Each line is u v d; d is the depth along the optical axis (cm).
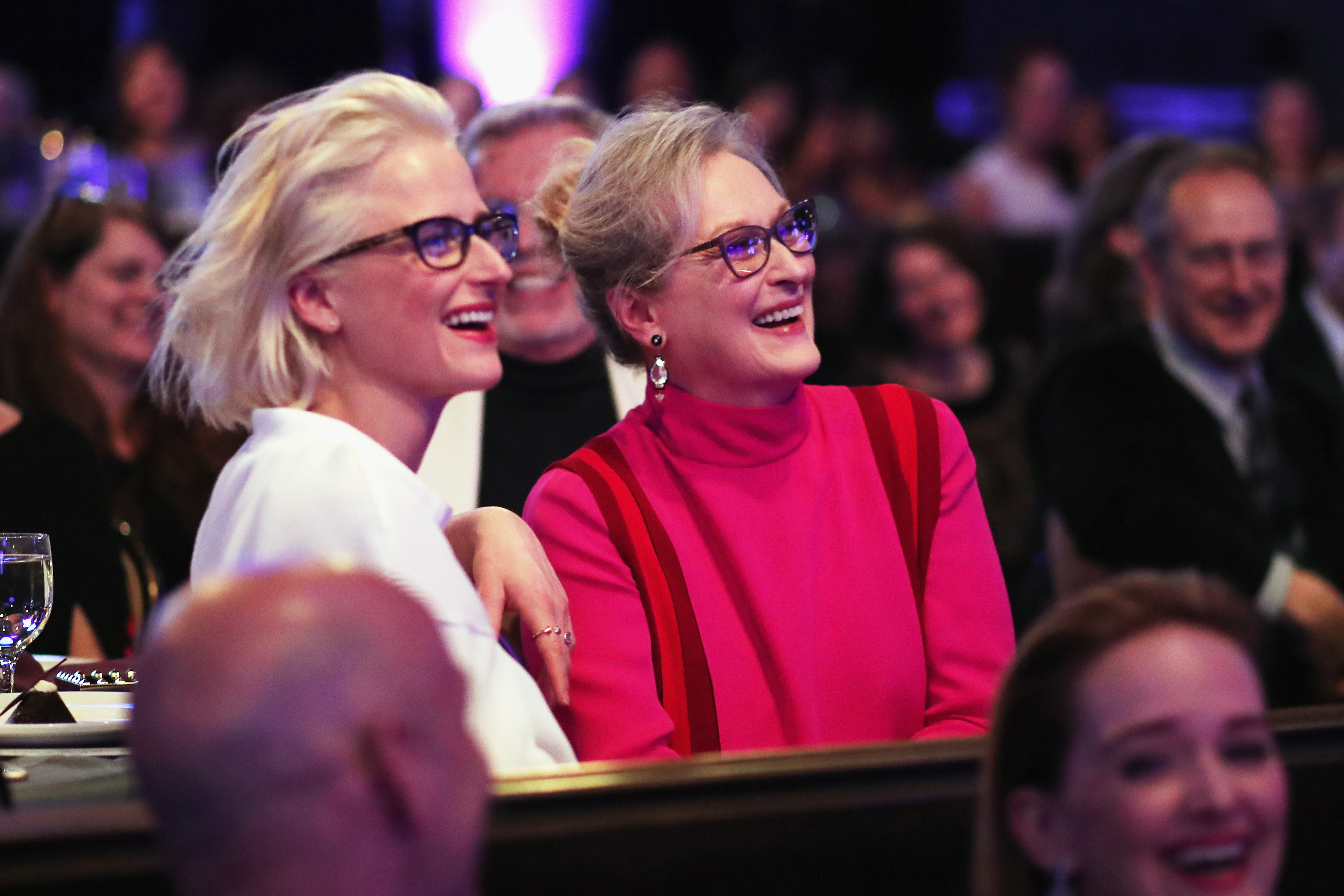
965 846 219
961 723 351
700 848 212
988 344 859
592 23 1962
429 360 309
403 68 1912
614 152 361
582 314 382
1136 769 203
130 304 630
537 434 507
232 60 1777
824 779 217
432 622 146
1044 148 1429
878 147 1400
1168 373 595
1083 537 584
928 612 367
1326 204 837
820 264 1037
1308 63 2105
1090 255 746
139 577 570
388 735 138
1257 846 203
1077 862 207
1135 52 2203
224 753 135
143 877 196
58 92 1745
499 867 207
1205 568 566
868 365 874
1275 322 691
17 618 369
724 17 1972
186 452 621
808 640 351
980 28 2105
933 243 852
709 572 356
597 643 347
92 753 297
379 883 137
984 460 806
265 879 136
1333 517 635
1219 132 2094
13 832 196
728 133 361
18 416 543
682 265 350
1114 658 207
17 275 627
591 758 341
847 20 1923
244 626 138
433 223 304
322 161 303
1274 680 550
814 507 362
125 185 708
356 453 299
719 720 347
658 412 367
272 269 306
